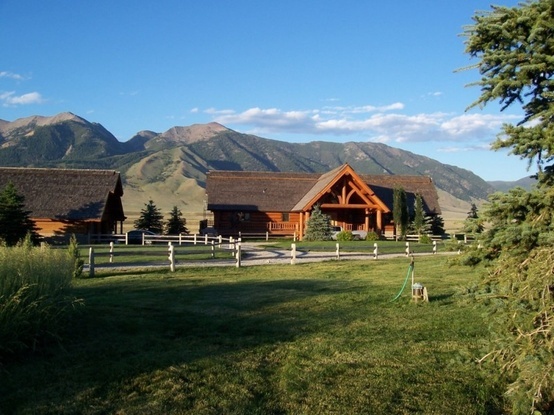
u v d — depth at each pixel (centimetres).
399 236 4634
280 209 5056
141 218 5828
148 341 1000
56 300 1030
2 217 3391
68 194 4362
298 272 2184
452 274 2008
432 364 878
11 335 863
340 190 4803
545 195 639
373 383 797
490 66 712
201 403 716
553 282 616
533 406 627
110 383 773
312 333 1075
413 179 5850
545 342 633
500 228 663
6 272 925
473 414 702
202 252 2486
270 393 759
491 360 748
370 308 1334
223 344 989
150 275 2084
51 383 770
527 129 663
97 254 2152
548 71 670
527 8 669
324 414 691
